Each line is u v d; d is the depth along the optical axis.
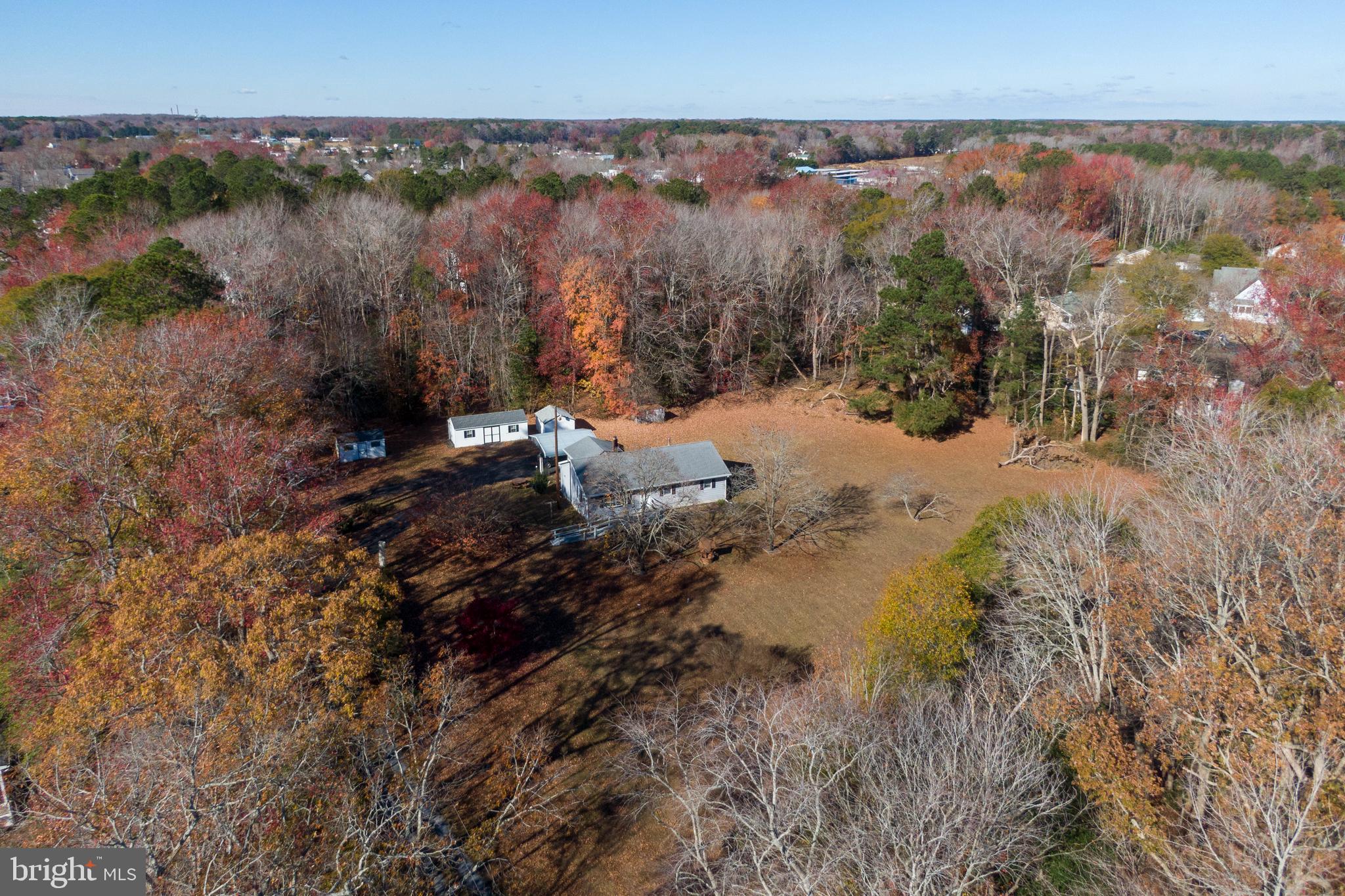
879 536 37.81
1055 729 18.39
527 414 52.75
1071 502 27.05
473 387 53.41
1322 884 12.37
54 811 17.19
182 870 13.15
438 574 33.84
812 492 40.09
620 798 22.16
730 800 18.06
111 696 17.70
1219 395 38.28
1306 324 39.25
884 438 49.91
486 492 41.22
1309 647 16.11
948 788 14.45
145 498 26.53
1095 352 45.78
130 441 27.72
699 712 24.98
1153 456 37.47
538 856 20.41
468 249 55.50
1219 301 47.00
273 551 20.48
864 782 16.33
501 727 24.92
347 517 37.62
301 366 41.88
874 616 24.95
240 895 12.86
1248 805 13.58
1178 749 16.80
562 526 38.28
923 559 24.53
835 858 14.05
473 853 19.75
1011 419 51.22
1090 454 45.88
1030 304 47.06
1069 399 50.22
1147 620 18.77
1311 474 22.11
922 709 17.44
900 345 48.41
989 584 26.06
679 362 54.38
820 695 20.19
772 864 15.46
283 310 47.00
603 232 55.84
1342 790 13.39
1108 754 16.34
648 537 35.16
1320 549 17.88
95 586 24.72
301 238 54.75
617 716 25.39
